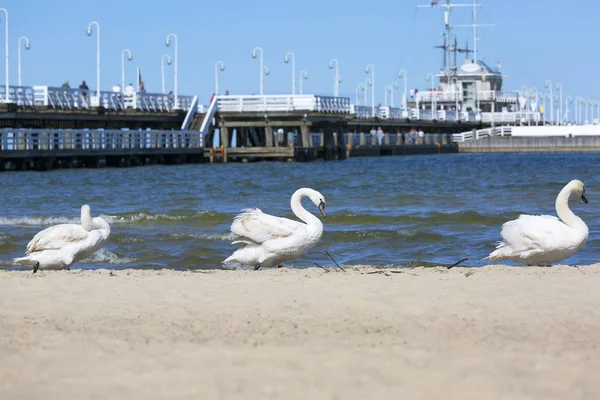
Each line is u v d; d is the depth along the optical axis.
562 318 9.41
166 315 9.70
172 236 21.17
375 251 19.09
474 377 7.26
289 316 9.60
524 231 13.58
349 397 6.82
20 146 54.97
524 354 7.95
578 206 27.09
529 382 7.13
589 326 9.05
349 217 24.77
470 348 8.17
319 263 17.47
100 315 9.72
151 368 7.56
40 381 7.21
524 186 37.75
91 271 13.30
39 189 39.22
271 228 13.52
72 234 13.94
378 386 7.07
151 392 6.94
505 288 11.03
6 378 7.27
